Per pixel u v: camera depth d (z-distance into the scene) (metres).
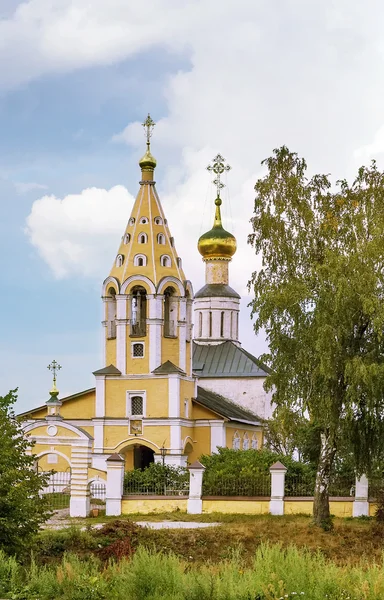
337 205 45.62
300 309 43.94
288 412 44.41
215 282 92.75
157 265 71.56
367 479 47.34
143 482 51.97
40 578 26.73
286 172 46.75
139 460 73.44
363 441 44.66
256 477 49.69
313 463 59.22
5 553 29.55
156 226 72.62
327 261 43.38
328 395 43.47
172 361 71.50
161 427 70.00
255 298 45.19
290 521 45.56
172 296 72.38
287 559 26.77
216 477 50.16
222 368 88.38
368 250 42.88
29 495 31.72
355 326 43.75
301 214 46.00
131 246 72.00
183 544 38.28
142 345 71.19
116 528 38.22
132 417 70.56
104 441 70.75
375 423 43.84
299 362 43.94
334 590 24.78
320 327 42.22
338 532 42.22
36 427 54.03
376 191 45.16
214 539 39.31
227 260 93.00
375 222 44.03
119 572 27.47
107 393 71.19
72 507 50.00
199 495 49.47
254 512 48.62
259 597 24.44
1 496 30.34
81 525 45.81
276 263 45.72
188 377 72.81
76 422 73.06
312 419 45.84
